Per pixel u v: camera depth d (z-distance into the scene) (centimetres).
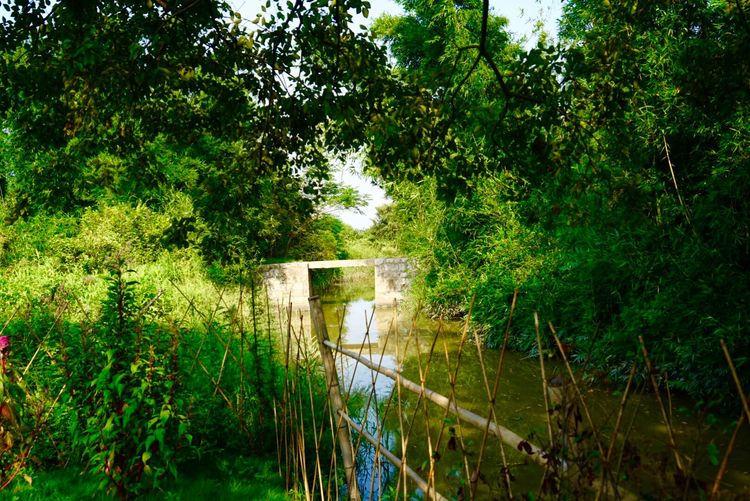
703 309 587
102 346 345
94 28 386
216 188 496
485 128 416
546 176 448
